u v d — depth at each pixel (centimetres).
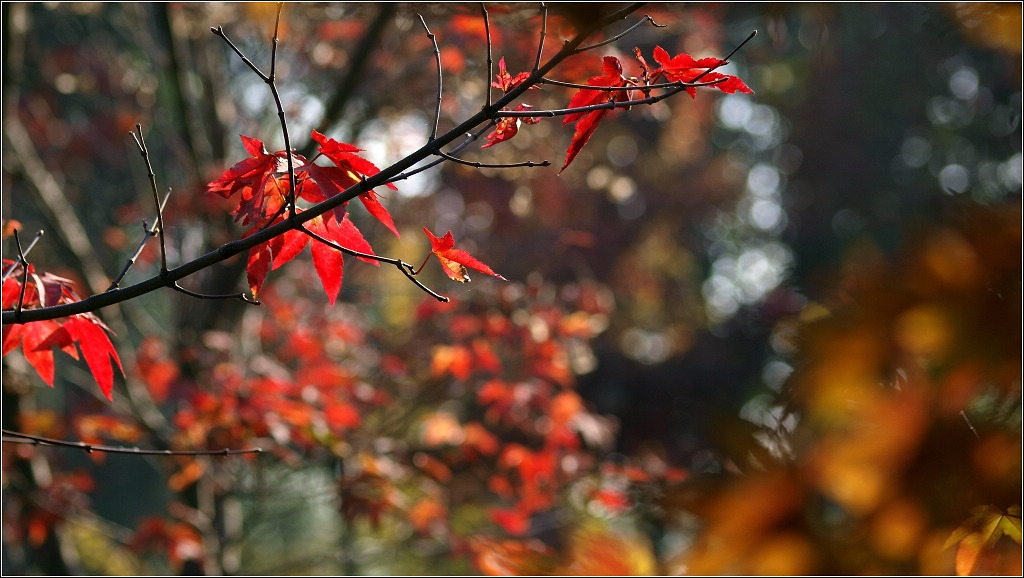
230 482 618
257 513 646
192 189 573
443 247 197
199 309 644
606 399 1225
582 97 201
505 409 538
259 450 250
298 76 681
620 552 196
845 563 93
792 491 94
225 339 548
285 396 509
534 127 604
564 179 777
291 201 194
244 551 824
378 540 652
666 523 100
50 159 732
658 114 547
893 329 93
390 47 600
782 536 94
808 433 98
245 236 215
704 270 1872
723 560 97
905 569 93
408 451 548
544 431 554
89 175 830
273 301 606
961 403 91
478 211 734
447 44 559
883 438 92
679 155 1402
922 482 92
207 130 647
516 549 449
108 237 655
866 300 95
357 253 196
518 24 460
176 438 487
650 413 1145
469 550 474
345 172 208
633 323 1381
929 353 93
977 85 1430
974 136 1475
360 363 677
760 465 96
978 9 184
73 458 1045
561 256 959
